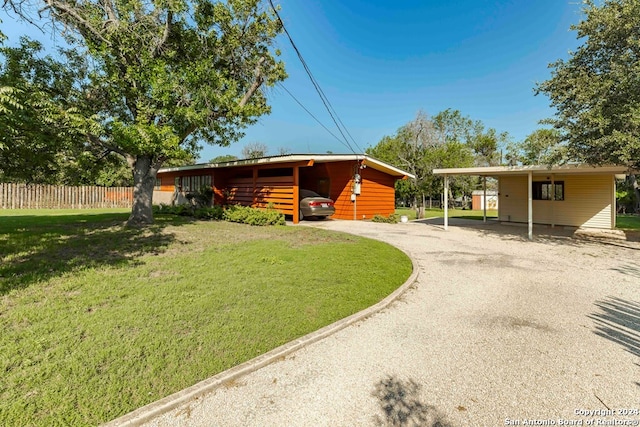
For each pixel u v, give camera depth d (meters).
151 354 2.65
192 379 2.38
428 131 22.81
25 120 4.82
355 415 2.07
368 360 2.78
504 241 9.59
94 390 2.18
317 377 2.51
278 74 11.84
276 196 13.07
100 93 8.73
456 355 2.88
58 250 5.85
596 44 8.32
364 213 15.16
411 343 3.11
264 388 2.36
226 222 11.45
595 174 12.66
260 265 5.56
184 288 4.25
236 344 2.91
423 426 1.98
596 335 3.31
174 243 7.03
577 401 2.24
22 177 6.73
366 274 5.35
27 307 3.38
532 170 9.91
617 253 7.84
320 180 16.14
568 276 5.68
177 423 1.97
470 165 19.33
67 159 8.65
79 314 3.29
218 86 9.36
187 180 18.03
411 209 30.92
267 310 3.70
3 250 5.67
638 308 4.11
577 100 8.12
